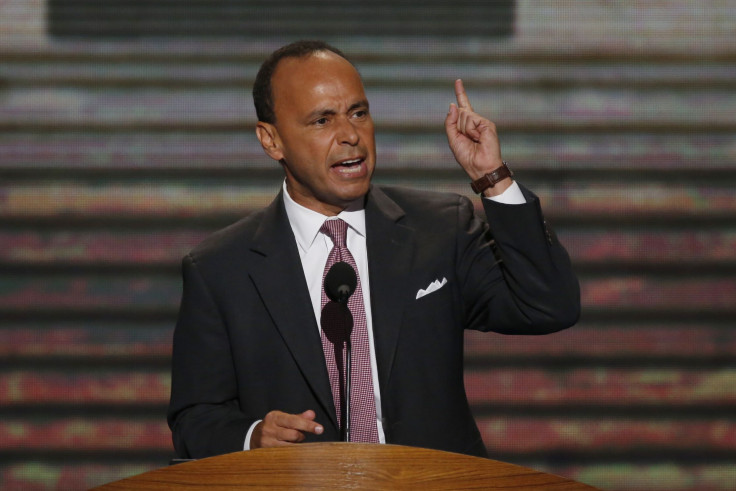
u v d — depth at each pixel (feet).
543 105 51.72
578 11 51.72
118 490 17.78
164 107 51.90
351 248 25.55
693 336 50.39
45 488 49.70
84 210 51.42
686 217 51.13
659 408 50.03
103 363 50.67
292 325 24.62
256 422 23.43
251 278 25.14
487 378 50.29
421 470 18.01
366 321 24.86
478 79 51.85
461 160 25.50
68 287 51.03
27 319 50.78
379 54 52.01
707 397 50.08
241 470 18.15
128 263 51.19
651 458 49.80
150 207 51.55
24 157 51.49
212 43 52.06
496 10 51.88
